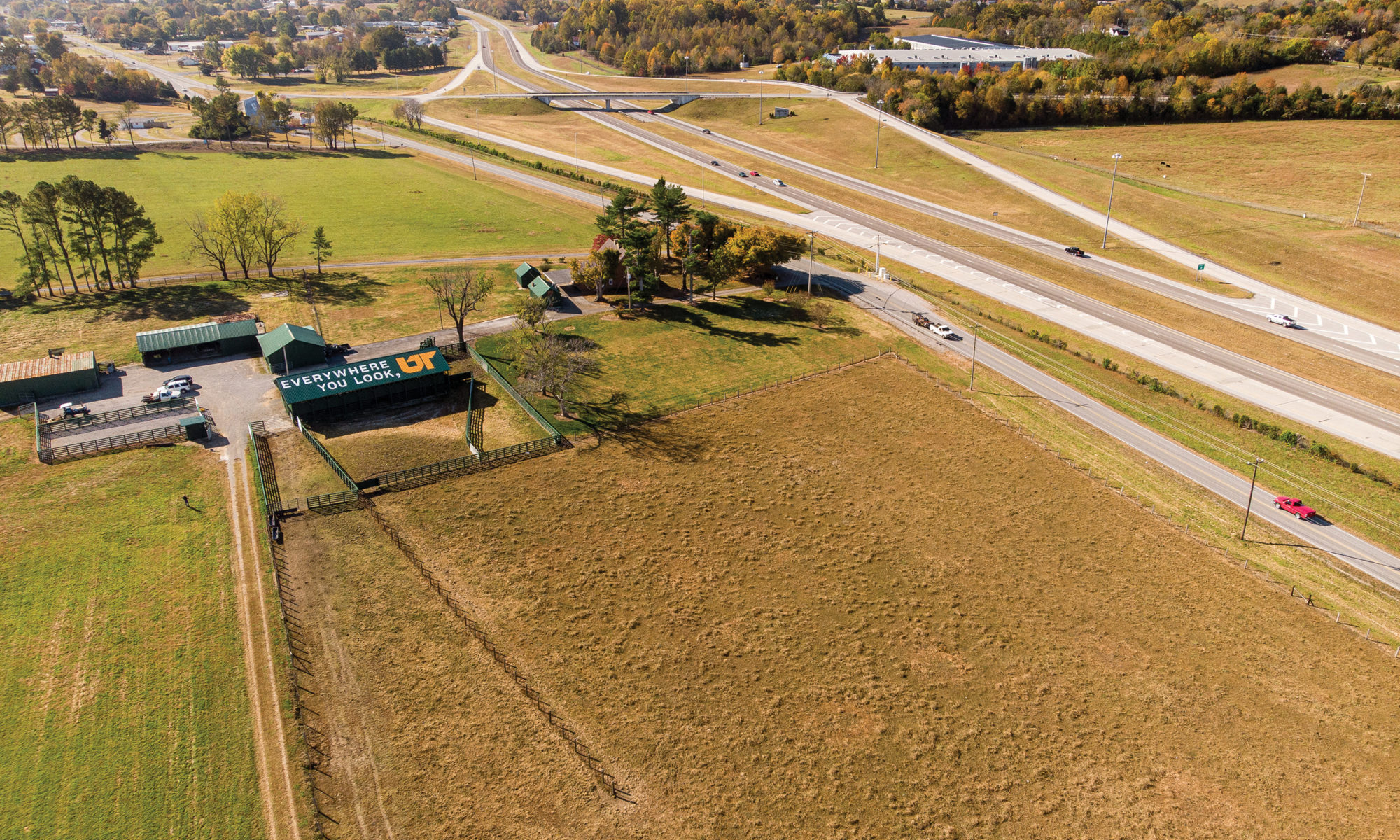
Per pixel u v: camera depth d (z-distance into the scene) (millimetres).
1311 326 126750
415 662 63156
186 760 55094
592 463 88812
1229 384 108625
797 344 117625
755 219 173375
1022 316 128750
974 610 70438
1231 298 137125
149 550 73438
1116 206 179125
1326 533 80625
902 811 53469
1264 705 61688
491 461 88438
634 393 103312
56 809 51531
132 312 121062
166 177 191750
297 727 57438
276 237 138500
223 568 71688
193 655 63000
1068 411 101938
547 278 130250
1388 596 72688
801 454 91750
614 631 67125
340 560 73250
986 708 61219
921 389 106500
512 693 61031
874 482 87250
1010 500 84688
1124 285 141875
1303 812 53594
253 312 121562
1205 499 85688
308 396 93125
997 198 186875
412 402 99625
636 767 55938
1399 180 180125
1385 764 57094
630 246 123500
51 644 63312
